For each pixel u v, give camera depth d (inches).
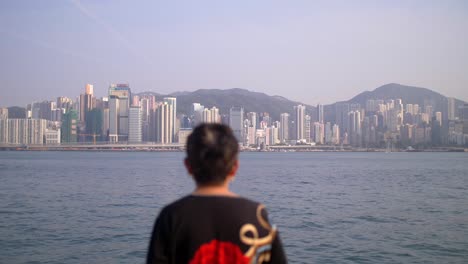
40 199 1279.5
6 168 3169.3
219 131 115.1
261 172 2783.0
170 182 1941.4
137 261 559.8
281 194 1427.2
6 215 957.8
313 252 604.1
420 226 821.2
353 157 7308.1
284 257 111.5
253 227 107.3
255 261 106.8
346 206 1123.9
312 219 900.6
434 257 582.2
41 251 611.8
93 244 655.1
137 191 1526.8
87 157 6486.2
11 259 567.8
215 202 108.4
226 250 105.1
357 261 558.6
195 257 104.3
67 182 1931.6
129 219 891.4
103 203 1176.8
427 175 2534.5
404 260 565.9
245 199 111.9
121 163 4247.0
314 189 1614.2
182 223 106.3
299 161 5162.4
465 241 681.0
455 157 7367.1
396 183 1934.1
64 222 858.8
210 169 111.0
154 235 108.8
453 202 1227.2
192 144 113.7
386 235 727.1
